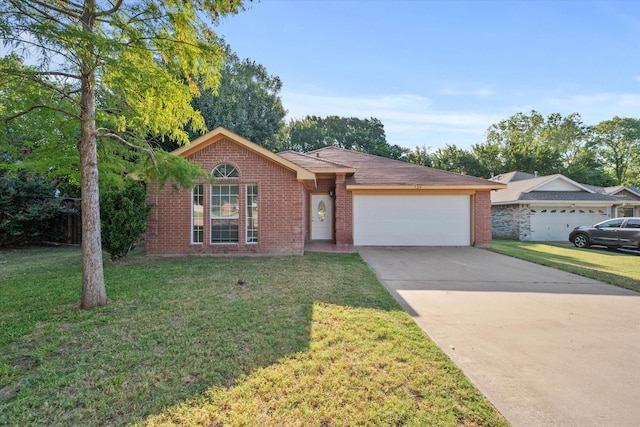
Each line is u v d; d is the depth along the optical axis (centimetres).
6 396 281
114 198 896
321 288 631
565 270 863
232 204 1058
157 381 302
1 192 1258
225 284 655
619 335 430
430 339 406
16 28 363
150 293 586
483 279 758
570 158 4219
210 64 569
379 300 559
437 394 287
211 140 1039
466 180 1394
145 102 565
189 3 509
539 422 253
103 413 257
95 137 527
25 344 380
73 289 624
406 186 1344
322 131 4450
